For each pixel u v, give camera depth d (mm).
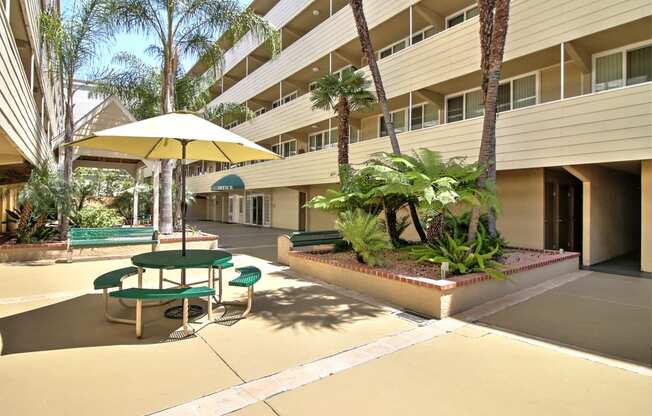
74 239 9586
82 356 3984
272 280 7910
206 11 12602
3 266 9102
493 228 8062
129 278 7988
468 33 11750
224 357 4020
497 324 5199
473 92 13375
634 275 8734
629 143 8438
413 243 9062
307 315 5488
